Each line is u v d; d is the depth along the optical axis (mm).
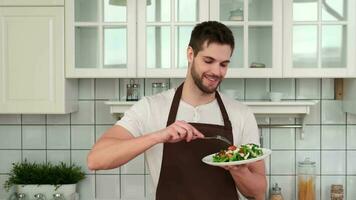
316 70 2238
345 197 2564
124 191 2574
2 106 2264
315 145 2557
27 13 2244
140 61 2254
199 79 1410
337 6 2256
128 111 1534
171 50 2248
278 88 2539
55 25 2250
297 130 2555
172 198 1518
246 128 1568
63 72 2258
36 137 2584
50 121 2582
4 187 2539
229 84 2541
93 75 2262
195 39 1397
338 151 2559
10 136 2588
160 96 1579
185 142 1520
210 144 1522
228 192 1518
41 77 2262
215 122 1537
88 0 2279
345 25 2246
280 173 2562
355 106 2311
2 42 2258
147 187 2572
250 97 2541
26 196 2424
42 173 2424
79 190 2582
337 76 2240
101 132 2580
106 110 2572
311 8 2264
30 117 2582
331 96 2549
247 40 2242
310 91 2543
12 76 2260
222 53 1357
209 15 2232
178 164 1519
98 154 1327
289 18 2227
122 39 2287
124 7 2271
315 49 2268
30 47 2256
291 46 2230
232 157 1343
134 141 1300
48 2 2242
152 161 1539
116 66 2287
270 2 2252
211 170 1516
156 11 2268
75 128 2582
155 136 1289
